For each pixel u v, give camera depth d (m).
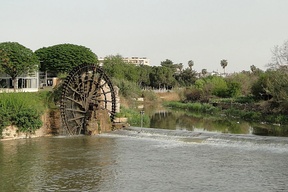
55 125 46.69
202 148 37.22
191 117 72.12
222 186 25.02
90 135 46.44
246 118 66.88
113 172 29.05
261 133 46.44
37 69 67.19
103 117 48.75
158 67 158.38
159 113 82.88
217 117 71.31
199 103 99.75
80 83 48.84
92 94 49.53
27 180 27.08
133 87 89.81
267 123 58.31
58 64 74.81
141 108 97.06
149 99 124.88
